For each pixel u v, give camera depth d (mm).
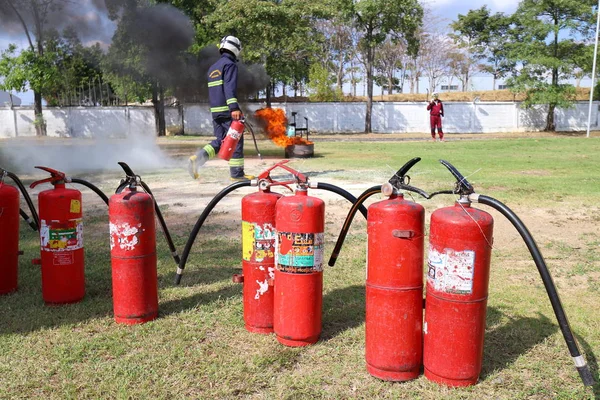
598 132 32344
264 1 17828
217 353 3248
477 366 2840
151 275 3717
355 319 3773
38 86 29031
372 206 2912
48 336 3502
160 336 3486
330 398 2754
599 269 4883
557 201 8109
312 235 3230
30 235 6332
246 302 3545
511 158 14961
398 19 29375
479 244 2709
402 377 2898
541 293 4273
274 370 3041
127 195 3604
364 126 33875
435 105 24359
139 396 2764
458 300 2750
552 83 31125
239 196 8758
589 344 3332
